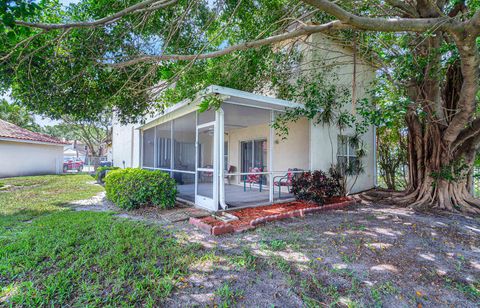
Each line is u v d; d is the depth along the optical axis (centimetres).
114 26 431
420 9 484
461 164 656
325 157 768
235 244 368
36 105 411
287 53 715
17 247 337
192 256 319
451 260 323
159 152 891
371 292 244
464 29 352
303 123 823
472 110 545
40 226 440
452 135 619
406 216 556
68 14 429
